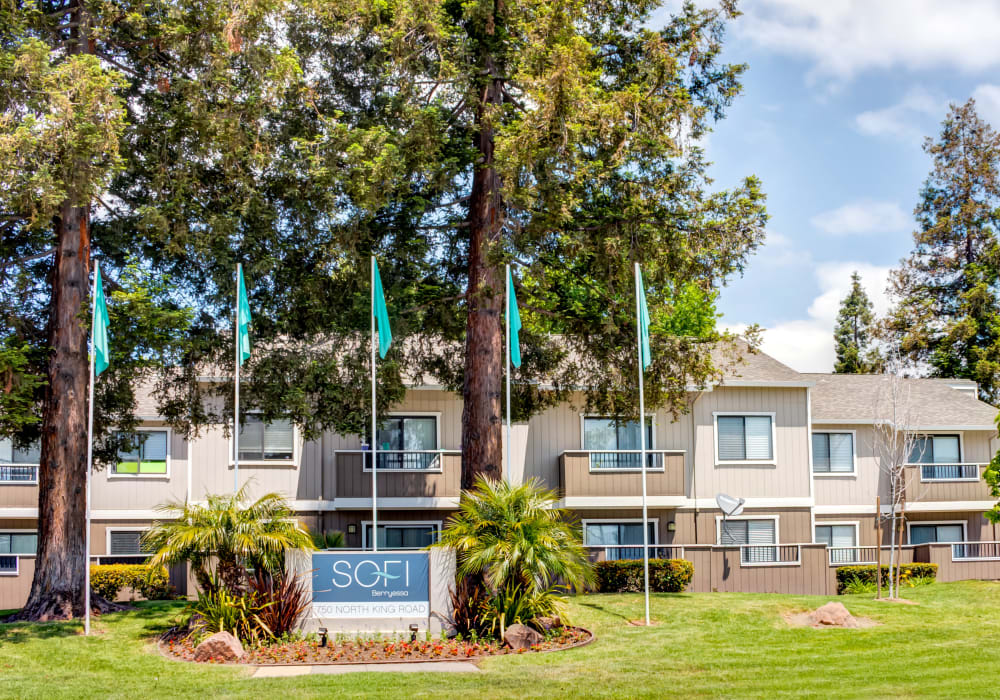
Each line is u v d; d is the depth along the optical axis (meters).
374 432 18.80
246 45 21.02
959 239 51.97
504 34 21.64
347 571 17.83
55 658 15.92
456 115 22.31
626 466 28.97
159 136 21.33
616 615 20.20
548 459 29.73
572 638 17.67
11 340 20.59
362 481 27.80
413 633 17.48
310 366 22.25
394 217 22.75
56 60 20.55
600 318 23.44
